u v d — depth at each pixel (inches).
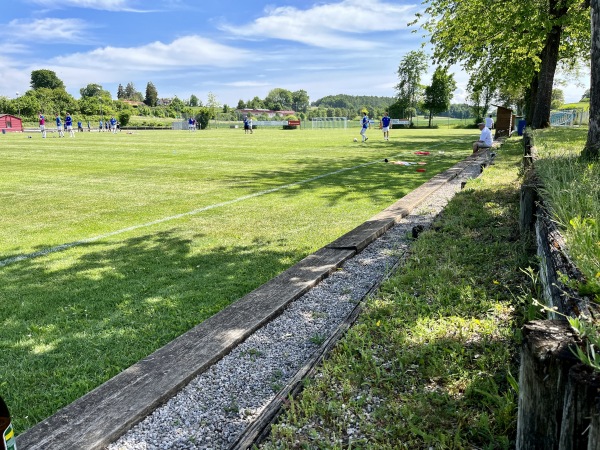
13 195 421.4
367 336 129.4
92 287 198.1
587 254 109.4
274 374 122.5
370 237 246.8
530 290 147.0
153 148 1029.2
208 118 3221.0
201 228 297.7
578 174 206.8
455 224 240.8
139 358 139.1
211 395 114.0
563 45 1058.7
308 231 287.6
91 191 442.6
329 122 3334.2
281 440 91.7
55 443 94.4
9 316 171.0
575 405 60.3
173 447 96.3
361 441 89.5
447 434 89.2
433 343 120.7
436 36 1063.0
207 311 171.3
